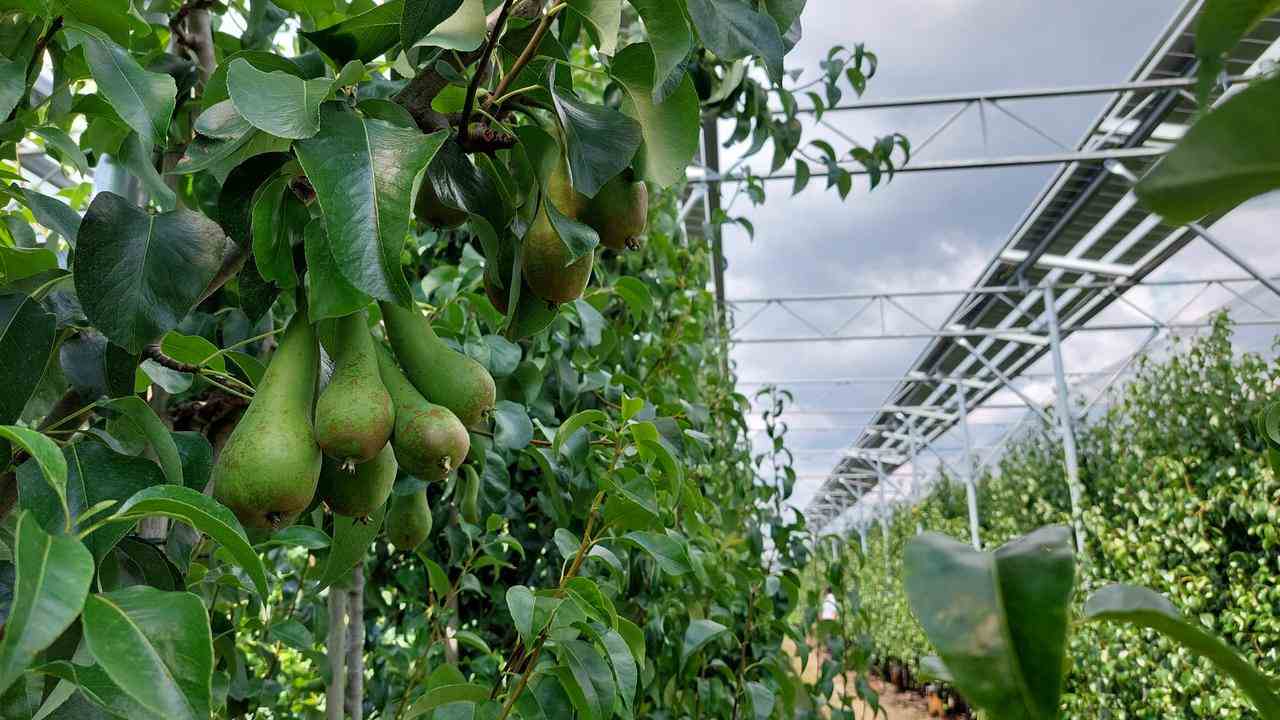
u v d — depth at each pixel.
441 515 2.18
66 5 1.08
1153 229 9.06
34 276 1.12
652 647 2.38
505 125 0.89
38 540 0.51
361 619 1.77
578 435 1.80
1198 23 0.31
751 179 3.61
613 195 0.95
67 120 1.53
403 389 0.83
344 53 0.91
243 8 1.84
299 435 0.75
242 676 1.86
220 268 0.93
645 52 0.91
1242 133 0.26
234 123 0.82
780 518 4.21
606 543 2.11
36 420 1.29
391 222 0.69
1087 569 8.20
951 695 11.66
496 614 2.65
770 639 3.23
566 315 2.15
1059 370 10.66
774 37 0.88
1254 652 6.14
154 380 1.19
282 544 1.45
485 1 0.90
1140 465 7.91
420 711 1.28
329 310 0.71
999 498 13.09
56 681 0.77
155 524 1.15
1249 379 7.29
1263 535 6.30
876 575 15.89
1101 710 7.28
